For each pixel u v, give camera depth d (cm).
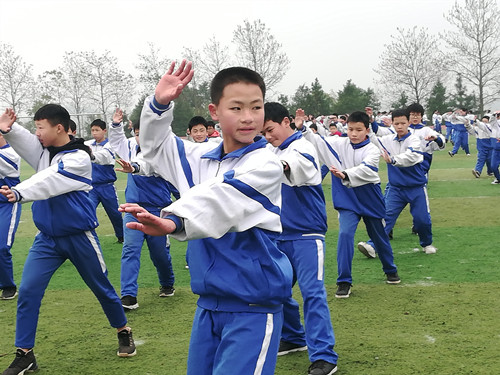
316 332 407
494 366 405
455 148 2281
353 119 591
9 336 512
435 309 537
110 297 443
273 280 257
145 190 631
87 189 430
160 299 615
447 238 857
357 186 575
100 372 423
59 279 709
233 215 241
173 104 268
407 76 4250
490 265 689
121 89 3822
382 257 625
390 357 429
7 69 3753
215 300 261
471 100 5053
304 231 429
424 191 754
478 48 3781
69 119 435
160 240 600
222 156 277
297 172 413
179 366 429
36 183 400
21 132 421
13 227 632
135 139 788
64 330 520
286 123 440
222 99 261
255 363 252
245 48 3694
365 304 562
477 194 1292
